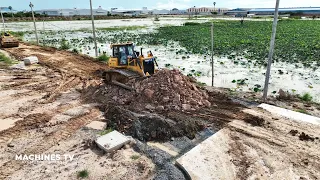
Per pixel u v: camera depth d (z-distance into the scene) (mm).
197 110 10219
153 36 35656
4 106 11164
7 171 6746
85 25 60344
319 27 45719
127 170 6699
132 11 168375
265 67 16625
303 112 9836
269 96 11742
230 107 10453
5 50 24375
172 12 182750
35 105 11289
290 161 6891
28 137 8539
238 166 6730
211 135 8422
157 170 6703
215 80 14336
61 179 6391
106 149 7453
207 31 41188
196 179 6195
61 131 8883
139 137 8234
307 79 14000
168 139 8188
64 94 12734
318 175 6305
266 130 8516
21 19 76562
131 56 12781
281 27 47219
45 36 37906
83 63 19484
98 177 6438
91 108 10820
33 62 19000
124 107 10547
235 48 23516
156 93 10711
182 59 19547
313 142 7699
